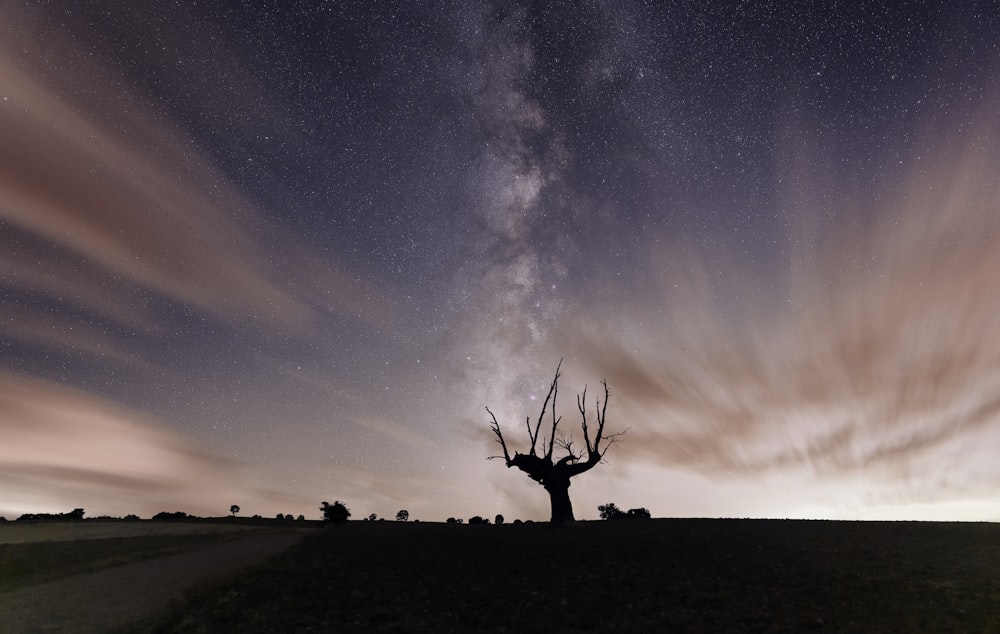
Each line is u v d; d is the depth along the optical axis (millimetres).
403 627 14016
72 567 21875
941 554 22984
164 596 16625
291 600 16297
